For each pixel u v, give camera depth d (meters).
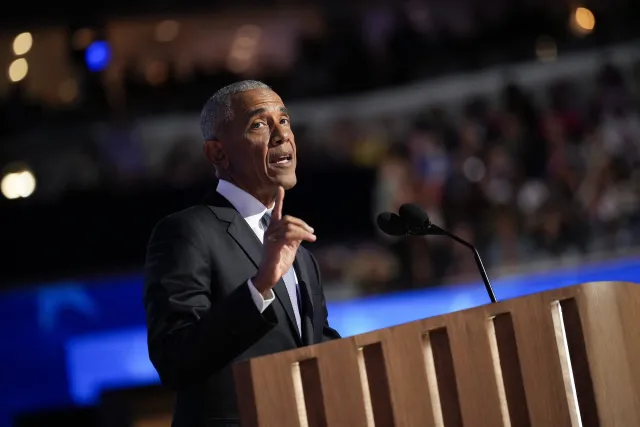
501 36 32.41
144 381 19.33
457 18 33.06
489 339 5.66
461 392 5.56
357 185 23.14
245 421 5.37
